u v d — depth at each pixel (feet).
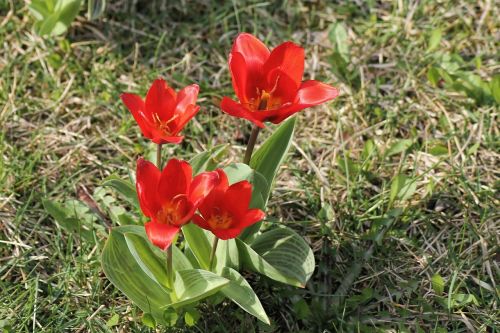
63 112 4.05
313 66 4.22
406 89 4.12
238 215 3.04
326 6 4.43
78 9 4.22
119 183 3.34
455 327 3.40
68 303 3.43
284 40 4.32
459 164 3.86
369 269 3.55
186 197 2.97
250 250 3.23
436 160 3.87
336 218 3.68
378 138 3.97
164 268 3.33
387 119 4.01
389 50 4.25
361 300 3.44
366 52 4.25
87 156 3.89
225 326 3.40
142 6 4.39
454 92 4.09
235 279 3.25
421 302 3.44
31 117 4.02
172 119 3.12
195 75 4.20
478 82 4.07
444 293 3.49
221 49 4.28
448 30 4.35
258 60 3.15
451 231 3.66
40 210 3.70
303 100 3.10
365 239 3.62
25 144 3.92
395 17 4.37
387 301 3.47
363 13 4.42
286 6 4.41
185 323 3.37
